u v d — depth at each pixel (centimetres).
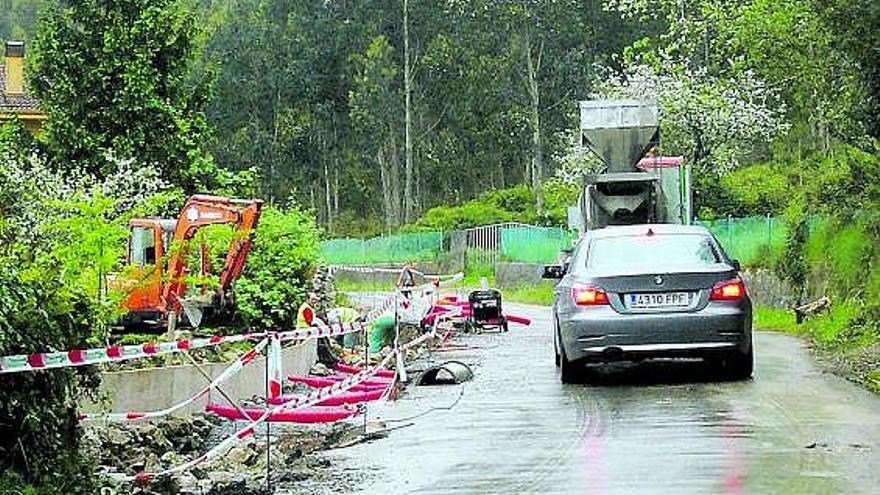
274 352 2973
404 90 18312
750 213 10706
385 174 18838
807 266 6359
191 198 4672
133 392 3170
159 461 2709
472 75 17550
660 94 11356
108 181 4856
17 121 6172
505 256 13025
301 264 5125
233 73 18688
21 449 1711
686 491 1956
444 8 17950
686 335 3238
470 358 4547
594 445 2420
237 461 2509
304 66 18650
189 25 6356
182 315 4872
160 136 6206
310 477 2275
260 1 19925
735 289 3284
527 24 16988
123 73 6138
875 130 4744
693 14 9075
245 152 18425
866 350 4225
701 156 11425
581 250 3491
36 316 1745
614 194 5709
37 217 3438
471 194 18975
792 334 5438
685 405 2916
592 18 17212
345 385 3416
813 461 2178
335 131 19100
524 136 17488
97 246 3316
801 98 7225
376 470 2306
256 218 4662
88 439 2412
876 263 5234
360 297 8931
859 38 4528
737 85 11406
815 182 6150
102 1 6238
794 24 6788
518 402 3117
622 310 3262
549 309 8825
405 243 15775
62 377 1792
